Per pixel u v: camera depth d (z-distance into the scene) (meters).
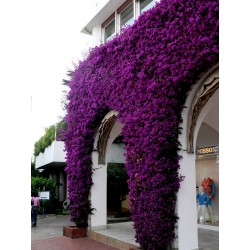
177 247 6.35
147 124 6.87
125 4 10.20
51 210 17.91
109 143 10.53
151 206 6.53
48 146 17.83
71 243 8.97
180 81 6.34
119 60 8.51
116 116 9.10
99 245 8.61
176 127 6.56
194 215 6.67
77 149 10.19
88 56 10.34
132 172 7.20
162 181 6.41
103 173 10.41
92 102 9.73
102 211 10.21
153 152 6.64
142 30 7.62
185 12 6.38
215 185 10.31
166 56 6.71
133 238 8.48
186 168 6.69
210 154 10.63
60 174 21.58
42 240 9.55
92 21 11.52
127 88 7.84
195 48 6.00
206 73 6.23
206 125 10.52
